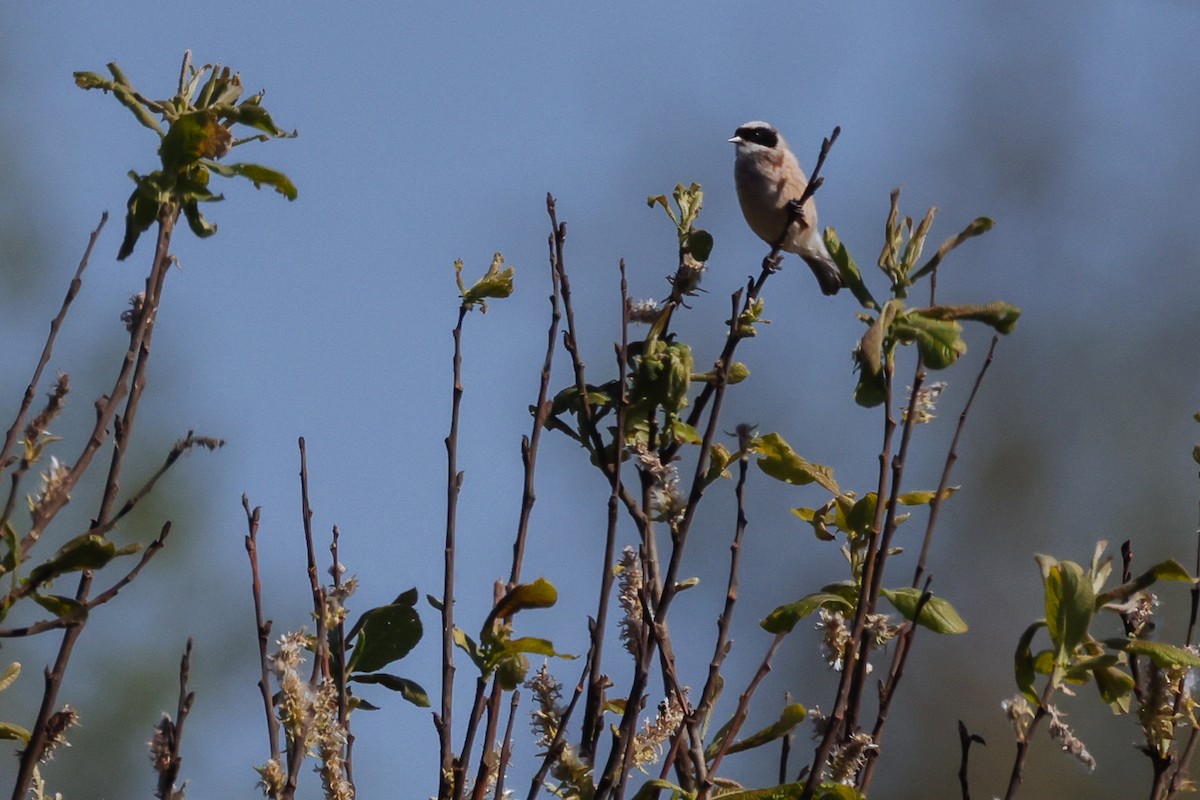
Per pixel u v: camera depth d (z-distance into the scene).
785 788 6.53
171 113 7.15
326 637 6.67
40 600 6.20
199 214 7.04
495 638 6.62
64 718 6.33
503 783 6.41
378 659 7.07
